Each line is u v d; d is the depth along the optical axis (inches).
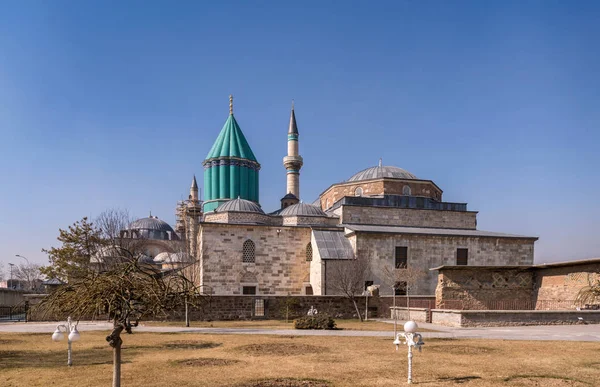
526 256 2251.5
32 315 1510.8
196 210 3289.9
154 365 663.8
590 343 876.6
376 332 1120.8
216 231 2116.1
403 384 540.1
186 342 924.6
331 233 2186.3
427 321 1376.7
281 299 1635.1
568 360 689.0
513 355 737.6
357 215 2388.0
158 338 999.6
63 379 581.3
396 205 2472.9
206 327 1301.7
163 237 3939.5
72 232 2031.3
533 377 573.3
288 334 1077.8
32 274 4180.6
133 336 1045.2
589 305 1387.8
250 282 2126.0
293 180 3467.0
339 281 1876.2
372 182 2583.7
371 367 638.5
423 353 761.6
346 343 894.4
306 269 2198.6
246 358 719.1
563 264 1483.8
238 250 2130.9
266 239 2172.7
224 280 2096.5
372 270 2044.8
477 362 676.1
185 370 624.7
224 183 3548.2
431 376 580.7
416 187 2596.0
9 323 1451.8
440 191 2758.4
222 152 3590.1
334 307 1657.2
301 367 640.4
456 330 1135.6
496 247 2225.6
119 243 1961.1
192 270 2252.7
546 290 1566.2
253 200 3649.1
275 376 581.3
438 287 1579.7
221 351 795.4
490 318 1227.2
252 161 3683.6
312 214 2370.8
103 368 650.2
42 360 727.1
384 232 2075.5
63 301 483.8
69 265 1959.9
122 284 474.9
